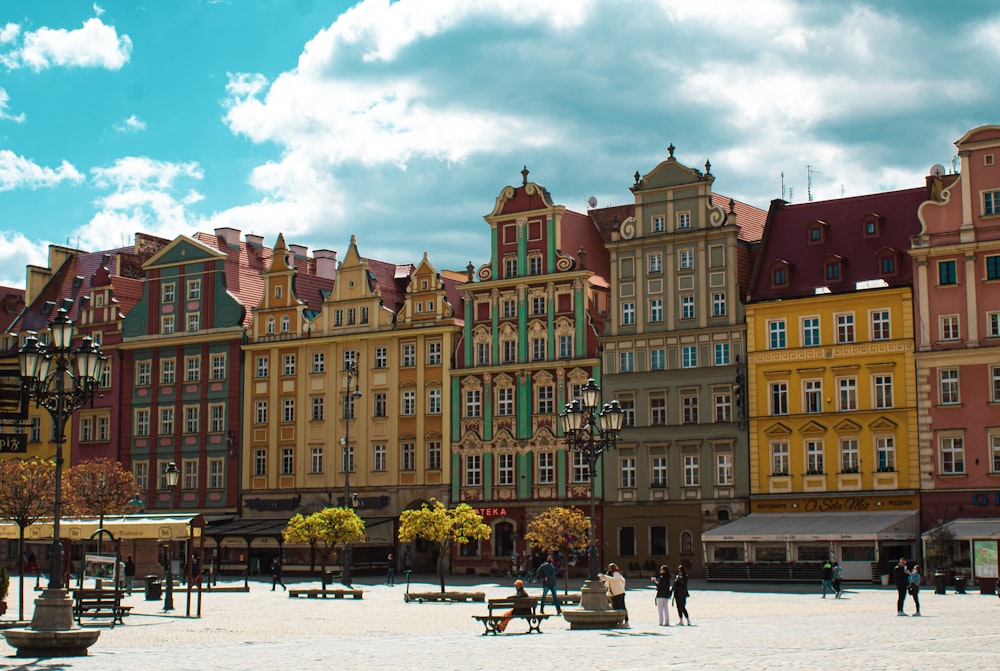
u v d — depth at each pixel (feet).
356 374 332.39
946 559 245.24
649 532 289.33
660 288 294.46
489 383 312.09
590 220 327.88
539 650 118.32
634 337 295.07
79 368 129.29
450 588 259.19
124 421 367.66
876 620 155.63
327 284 367.86
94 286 380.78
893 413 265.75
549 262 308.19
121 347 370.12
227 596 231.09
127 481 278.67
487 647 123.34
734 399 282.97
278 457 343.05
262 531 324.39
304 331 342.85
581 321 302.45
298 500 337.72
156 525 196.03
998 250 258.16
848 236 281.13
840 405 271.69
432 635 142.82
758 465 278.26
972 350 258.57
